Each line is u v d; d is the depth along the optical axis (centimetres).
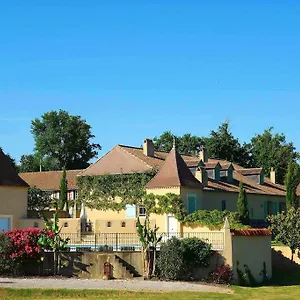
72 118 10088
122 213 5722
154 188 5416
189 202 5378
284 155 10094
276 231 4962
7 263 4072
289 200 6106
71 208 6162
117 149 6022
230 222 5019
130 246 4541
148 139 6244
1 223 5016
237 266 4206
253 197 6412
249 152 10325
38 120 10119
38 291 3356
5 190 5069
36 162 10231
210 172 6178
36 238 4125
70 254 4172
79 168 10106
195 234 4538
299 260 4791
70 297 3306
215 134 9881
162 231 5278
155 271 4134
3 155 5253
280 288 4053
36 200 6525
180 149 10388
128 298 3288
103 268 4088
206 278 4156
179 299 3306
